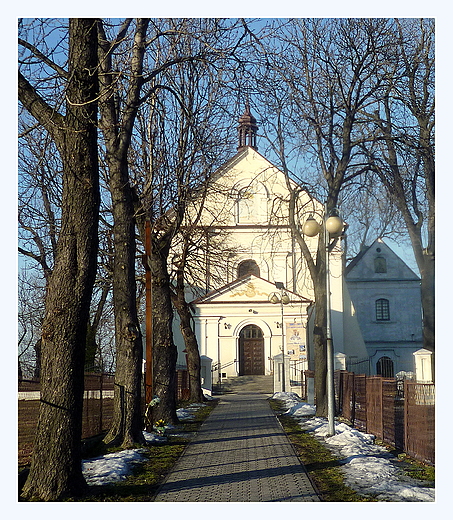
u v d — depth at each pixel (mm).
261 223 45594
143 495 8625
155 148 18438
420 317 48438
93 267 8719
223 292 42219
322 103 19125
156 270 18328
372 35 18375
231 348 41875
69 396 8406
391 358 48188
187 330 28688
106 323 33531
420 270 26703
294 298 41750
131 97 13469
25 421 18453
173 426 17391
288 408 23453
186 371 31938
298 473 10133
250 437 14867
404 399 12031
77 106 8820
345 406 18750
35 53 10547
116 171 13711
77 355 8508
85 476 9773
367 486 9094
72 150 8781
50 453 8312
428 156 19281
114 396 13461
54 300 8516
